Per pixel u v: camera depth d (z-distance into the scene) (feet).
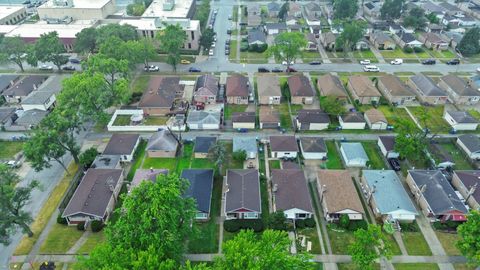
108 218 217.15
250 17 530.68
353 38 413.59
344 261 192.65
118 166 254.68
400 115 320.91
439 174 237.25
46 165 233.76
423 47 461.78
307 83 348.79
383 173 239.30
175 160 265.95
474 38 431.02
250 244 156.35
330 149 278.05
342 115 305.12
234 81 350.84
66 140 241.14
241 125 300.61
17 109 323.78
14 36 404.36
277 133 296.10
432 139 285.02
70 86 290.35
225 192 229.25
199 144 269.64
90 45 412.77
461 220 211.00
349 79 363.35
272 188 232.94
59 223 212.84
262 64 413.18
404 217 213.66
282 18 547.90
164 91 333.42
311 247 199.72
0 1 613.93
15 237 204.13
